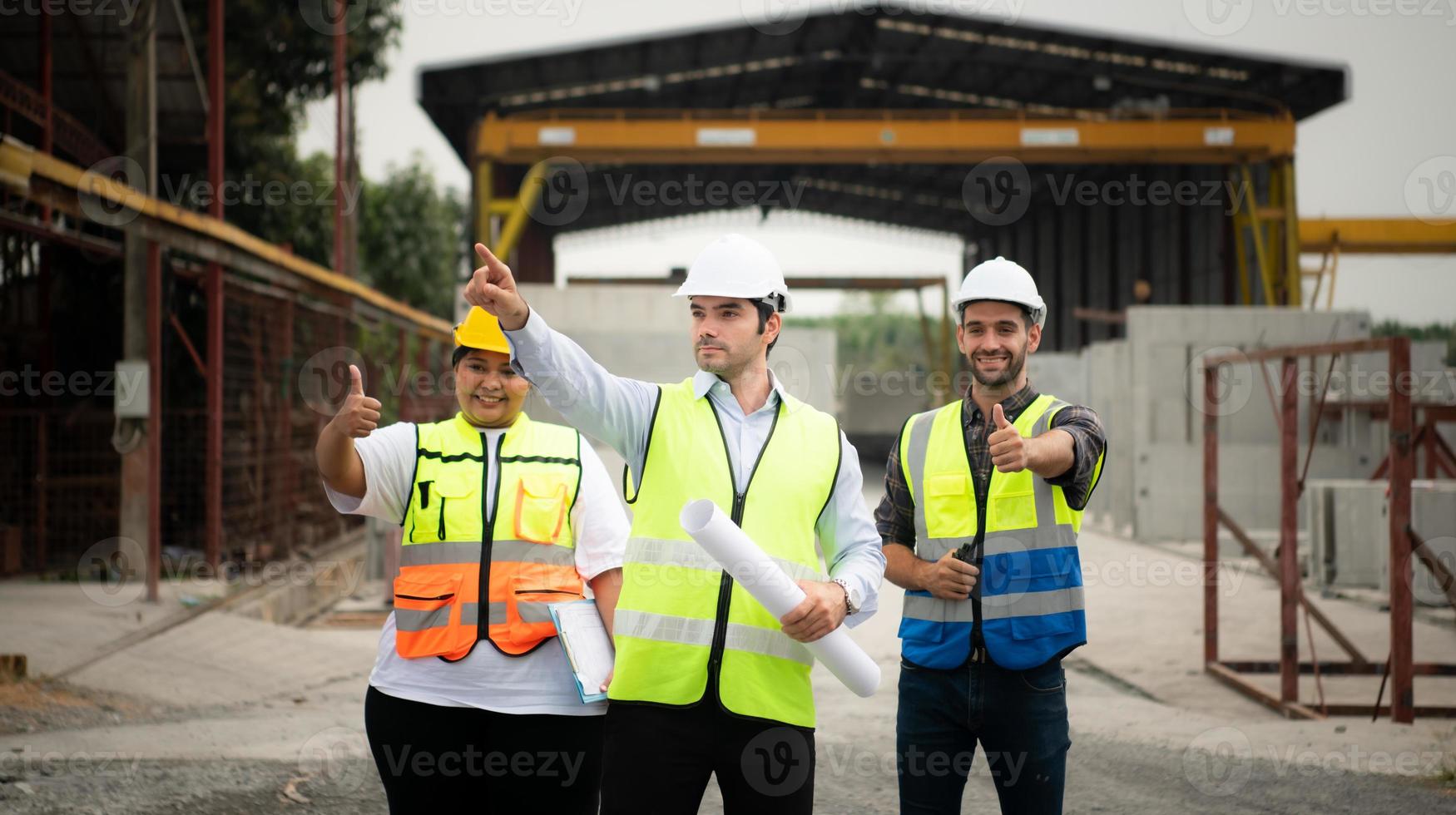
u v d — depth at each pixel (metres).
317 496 16.70
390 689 2.91
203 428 14.59
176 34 14.02
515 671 2.89
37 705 6.27
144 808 4.32
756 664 2.57
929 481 3.29
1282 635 7.22
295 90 19.30
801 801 2.59
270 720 6.25
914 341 94.19
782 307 2.76
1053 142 25.69
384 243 30.67
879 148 25.33
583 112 25.30
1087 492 3.13
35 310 14.73
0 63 13.99
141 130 9.92
